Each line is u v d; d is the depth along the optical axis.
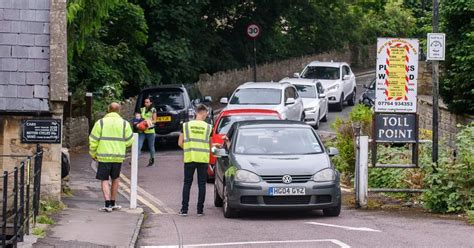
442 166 18.56
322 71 47.28
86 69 38.16
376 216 17.92
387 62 19.02
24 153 18.02
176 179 25.61
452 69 28.64
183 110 33.59
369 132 25.00
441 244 14.16
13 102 17.92
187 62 47.22
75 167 26.73
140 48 46.34
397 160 21.30
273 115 26.52
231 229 16.34
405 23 68.56
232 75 53.84
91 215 17.67
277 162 17.69
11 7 18.66
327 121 41.94
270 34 58.34
